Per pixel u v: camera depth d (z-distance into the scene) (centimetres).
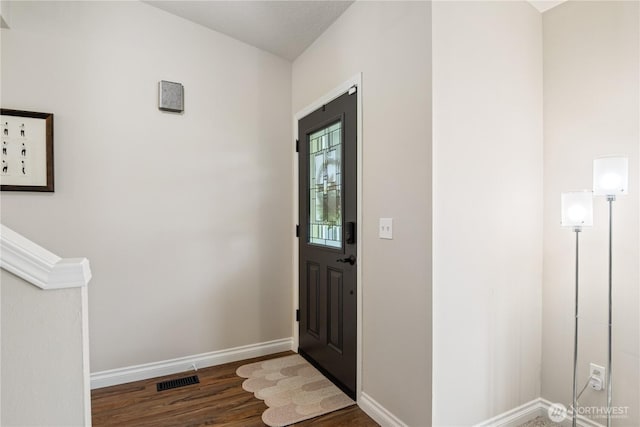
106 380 243
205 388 240
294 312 312
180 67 268
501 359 194
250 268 295
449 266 173
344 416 207
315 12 242
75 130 235
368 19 212
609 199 164
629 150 176
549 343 210
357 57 223
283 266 309
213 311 279
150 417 206
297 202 307
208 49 278
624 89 178
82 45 238
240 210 290
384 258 197
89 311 239
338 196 246
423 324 171
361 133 217
